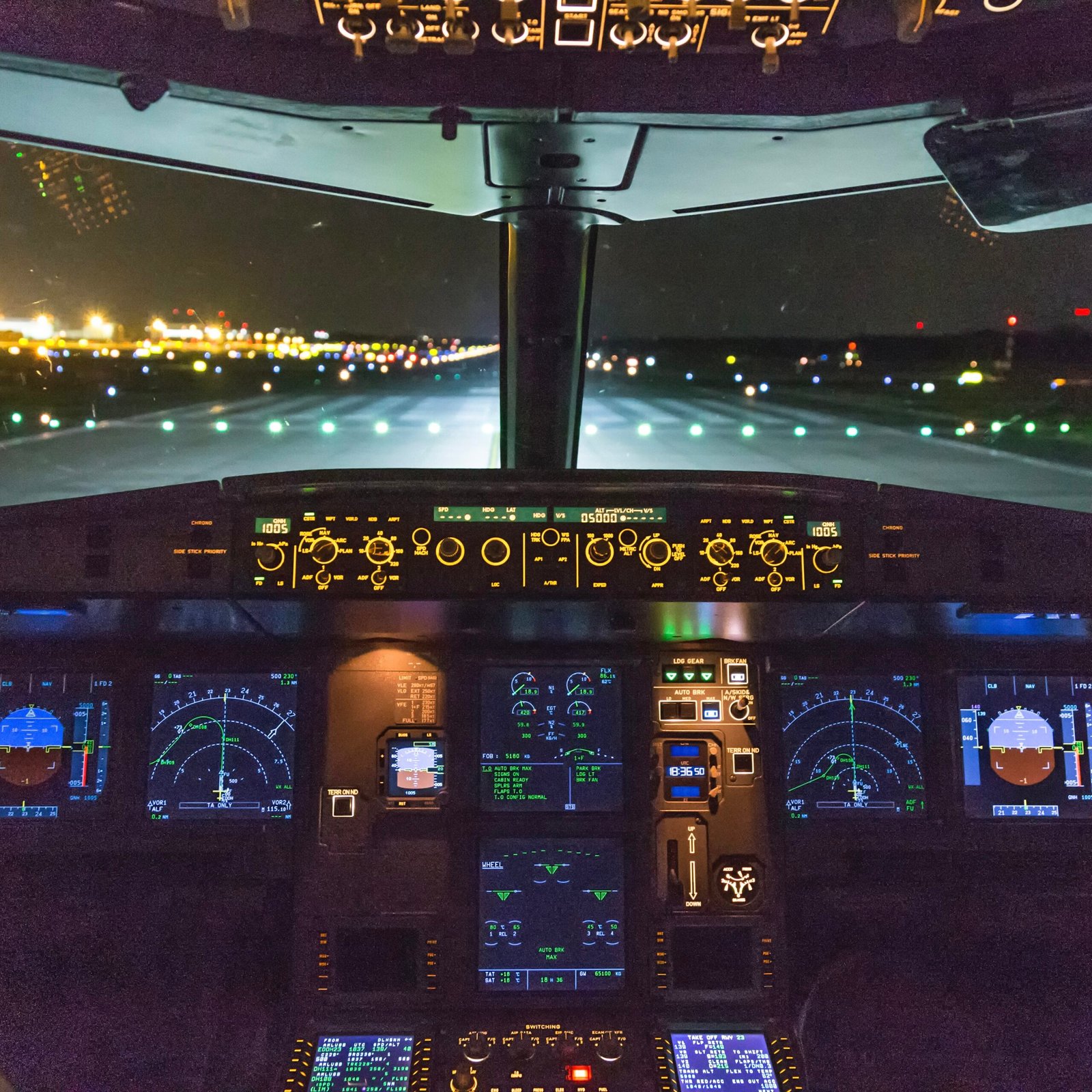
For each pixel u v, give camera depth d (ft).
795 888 4.18
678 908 4.02
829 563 3.47
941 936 4.20
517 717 4.12
